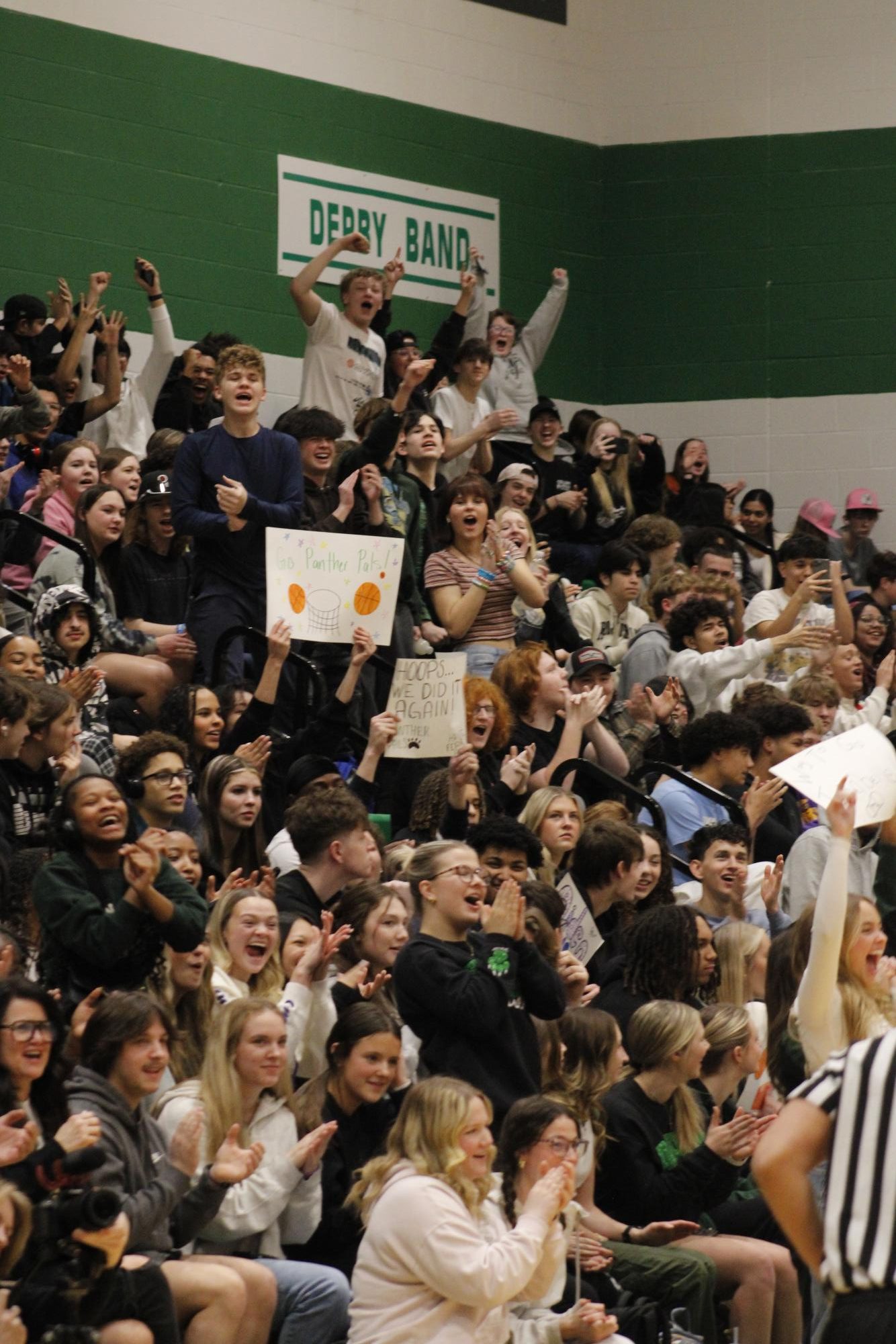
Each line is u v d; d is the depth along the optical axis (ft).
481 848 39.78
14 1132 26.63
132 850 33.14
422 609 56.80
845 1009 30.94
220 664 50.24
